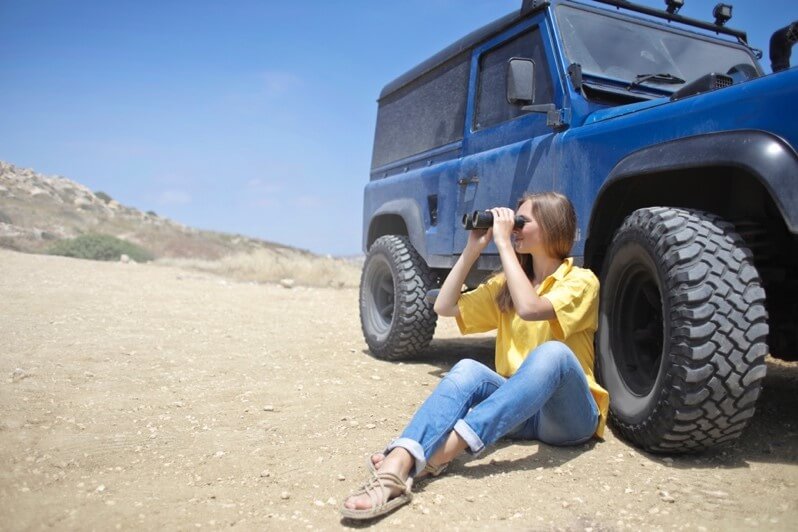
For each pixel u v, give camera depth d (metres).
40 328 5.95
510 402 2.46
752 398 2.50
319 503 2.38
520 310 2.62
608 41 4.04
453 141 4.77
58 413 3.42
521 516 2.24
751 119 2.56
